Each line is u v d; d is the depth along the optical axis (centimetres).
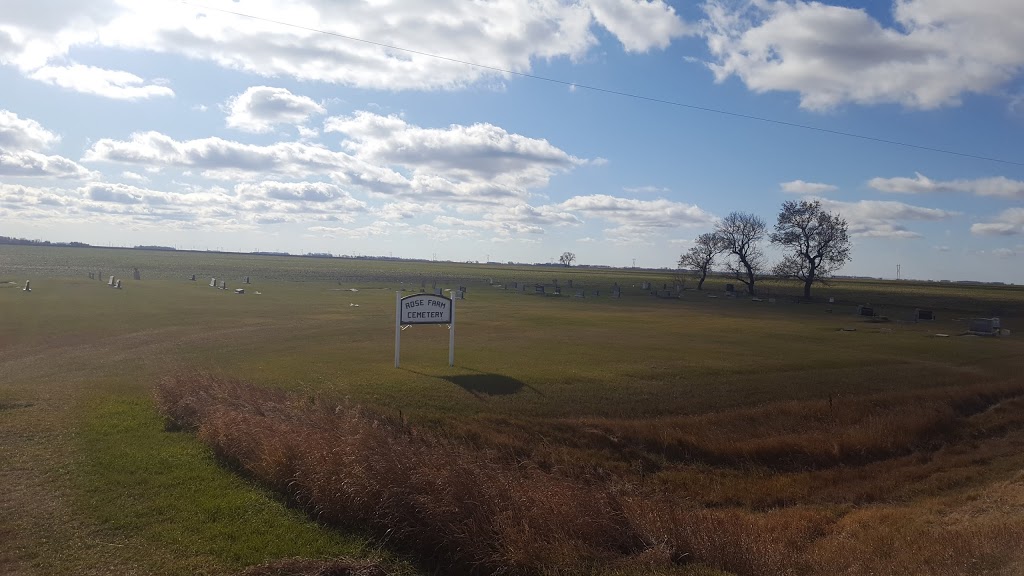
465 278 12531
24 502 1009
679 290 9388
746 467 1845
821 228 9069
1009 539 1040
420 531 901
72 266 12800
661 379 2550
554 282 10981
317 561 812
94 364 2534
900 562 1013
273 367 2503
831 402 2334
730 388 2464
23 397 1842
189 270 12481
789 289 11750
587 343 3575
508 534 850
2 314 4259
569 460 1719
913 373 2964
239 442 1241
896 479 1841
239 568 801
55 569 780
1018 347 4022
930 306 8319
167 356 2772
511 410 2014
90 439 1386
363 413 1798
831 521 1470
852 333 4597
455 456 1123
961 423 2341
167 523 941
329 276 11744
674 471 1783
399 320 2589
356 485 958
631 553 901
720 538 948
